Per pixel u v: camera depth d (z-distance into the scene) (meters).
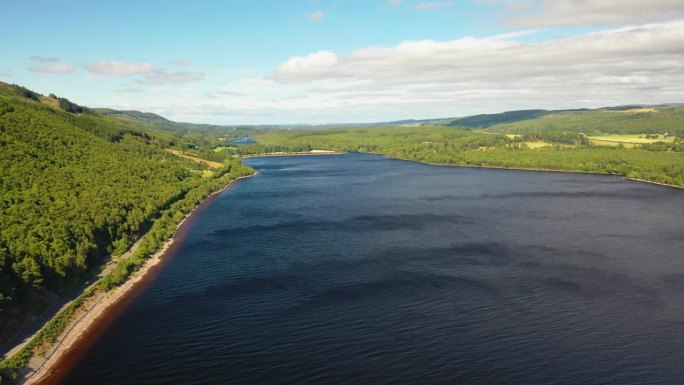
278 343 107.69
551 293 134.12
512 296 132.38
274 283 143.25
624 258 165.25
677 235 196.75
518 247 179.62
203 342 108.12
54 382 92.62
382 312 122.62
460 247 179.75
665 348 104.19
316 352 103.75
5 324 107.06
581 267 155.88
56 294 128.12
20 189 167.12
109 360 100.50
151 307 126.50
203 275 150.50
